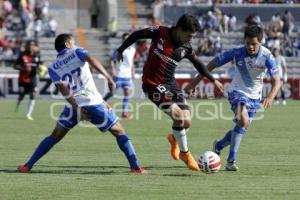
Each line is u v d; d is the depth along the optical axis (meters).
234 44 148.75
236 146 41.16
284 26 149.88
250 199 32.56
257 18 150.12
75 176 39.16
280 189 35.12
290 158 47.69
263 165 44.00
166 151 51.75
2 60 142.25
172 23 156.25
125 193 33.81
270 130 68.38
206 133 65.75
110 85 38.84
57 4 163.75
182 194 33.66
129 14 160.00
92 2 164.88
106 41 152.62
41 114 87.69
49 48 149.00
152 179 38.06
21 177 38.62
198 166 40.44
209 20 150.88
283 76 106.25
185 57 40.41
